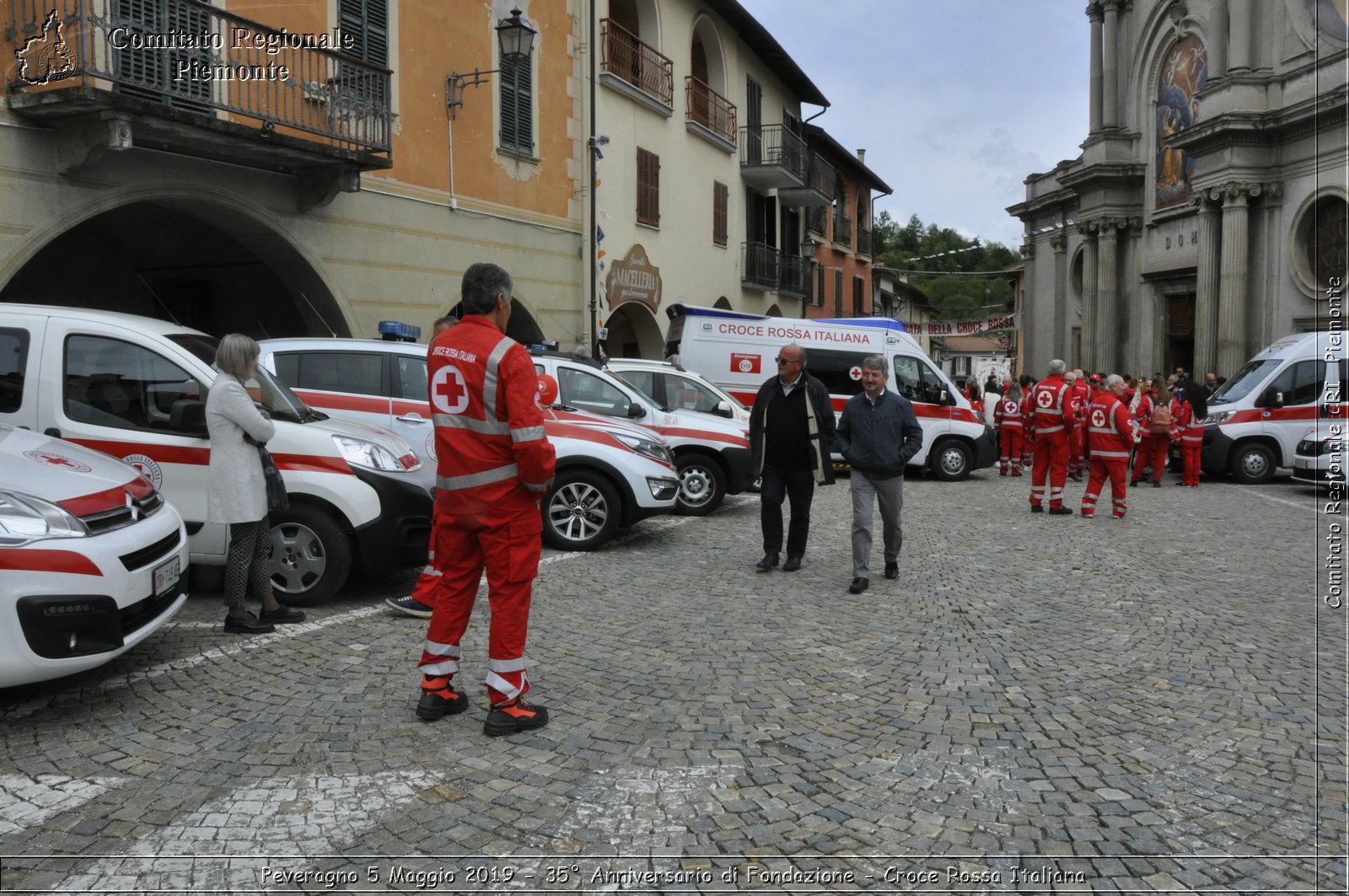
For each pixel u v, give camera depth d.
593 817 3.60
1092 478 12.30
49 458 4.95
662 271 21.61
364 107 12.16
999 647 5.99
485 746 4.23
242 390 5.70
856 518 7.69
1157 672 5.49
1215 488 16.55
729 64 24.97
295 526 6.59
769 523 8.45
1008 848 3.42
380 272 13.52
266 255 12.48
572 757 4.13
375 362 8.48
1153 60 32.28
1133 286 34.16
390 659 5.46
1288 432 17.28
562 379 10.58
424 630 6.09
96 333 6.36
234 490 5.77
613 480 9.13
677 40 21.95
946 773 4.05
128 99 9.07
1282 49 25.64
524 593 4.41
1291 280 25.70
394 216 13.70
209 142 10.20
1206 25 29.31
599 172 18.75
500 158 15.85
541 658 5.56
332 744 4.23
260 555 5.99
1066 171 38.38
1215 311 27.42
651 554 9.09
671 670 5.39
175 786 3.80
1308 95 24.62
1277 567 8.73
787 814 3.65
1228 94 26.06
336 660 5.42
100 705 4.68
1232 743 4.42
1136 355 33.97
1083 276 36.16
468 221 15.14
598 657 5.62
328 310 12.89
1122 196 33.97
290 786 3.81
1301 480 14.36
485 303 4.41
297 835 3.42
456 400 4.33
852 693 5.05
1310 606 7.16
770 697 4.96
